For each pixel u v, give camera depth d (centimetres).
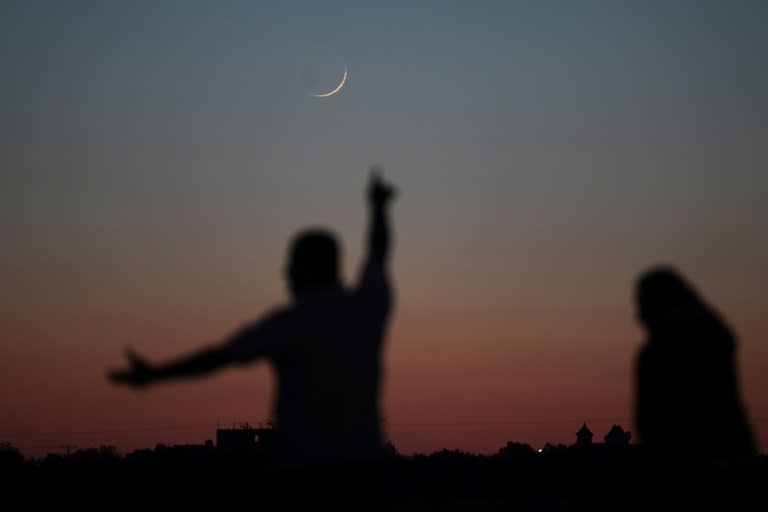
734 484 802
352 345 585
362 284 608
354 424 574
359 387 582
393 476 8812
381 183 642
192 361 555
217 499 7688
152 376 551
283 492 574
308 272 605
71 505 7800
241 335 568
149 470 9512
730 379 823
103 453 10362
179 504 7581
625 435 10244
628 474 8750
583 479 8619
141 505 7694
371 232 632
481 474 9181
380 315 602
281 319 575
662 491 819
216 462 9462
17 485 8825
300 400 573
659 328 838
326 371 574
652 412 825
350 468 569
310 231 616
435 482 8750
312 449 566
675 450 810
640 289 855
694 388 810
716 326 832
